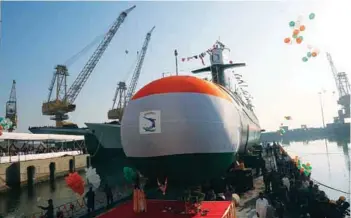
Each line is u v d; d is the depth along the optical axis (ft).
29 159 133.80
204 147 43.98
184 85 46.37
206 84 49.16
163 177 46.96
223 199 43.52
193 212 34.17
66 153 171.12
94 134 210.79
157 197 49.24
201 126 43.78
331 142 393.50
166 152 43.55
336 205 38.06
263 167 73.77
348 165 132.57
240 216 41.24
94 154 203.31
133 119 45.88
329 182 91.91
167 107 43.98
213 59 113.50
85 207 59.77
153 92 46.11
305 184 50.37
